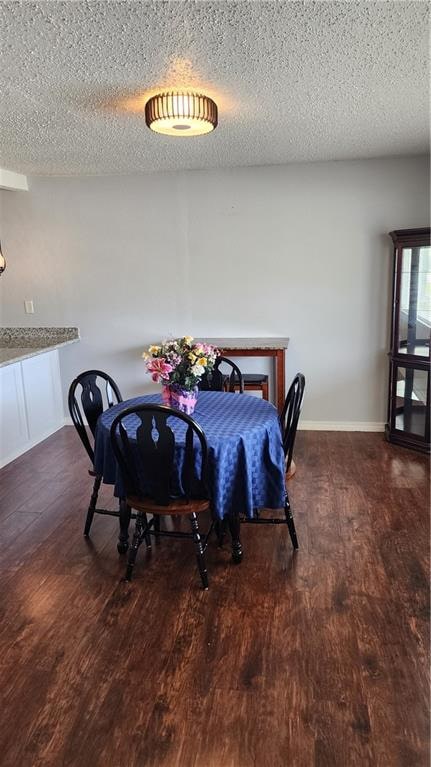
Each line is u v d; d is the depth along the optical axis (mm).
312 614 2234
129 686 1876
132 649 2057
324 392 4648
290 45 1922
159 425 2262
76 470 3893
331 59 2064
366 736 1662
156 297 4695
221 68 2139
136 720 1738
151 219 4551
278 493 2635
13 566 2660
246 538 2883
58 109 2641
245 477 2504
